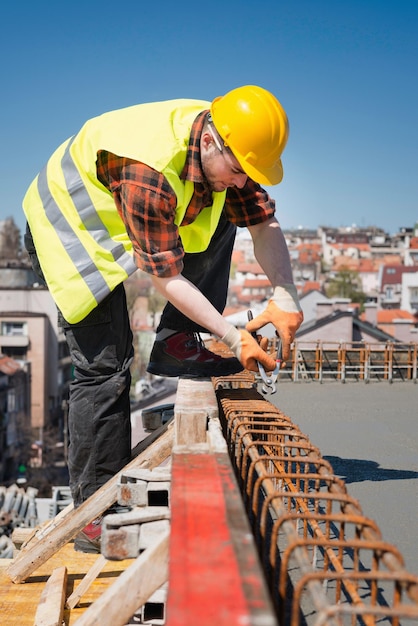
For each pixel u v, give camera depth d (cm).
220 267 363
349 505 199
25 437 4669
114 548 235
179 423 266
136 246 278
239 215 336
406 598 254
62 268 309
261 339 309
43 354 5081
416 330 4269
